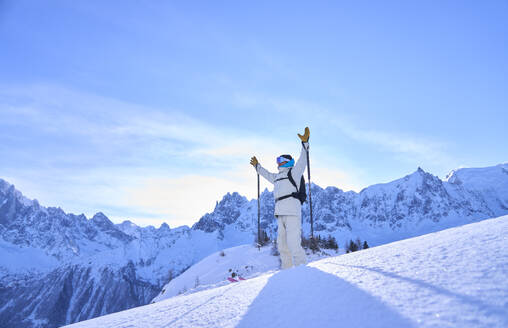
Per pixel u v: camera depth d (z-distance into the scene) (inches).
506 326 38.1
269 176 202.2
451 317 44.2
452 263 64.2
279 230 185.5
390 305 53.2
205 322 68.5
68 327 99.4
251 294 84.1
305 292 72.2
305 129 187.5
